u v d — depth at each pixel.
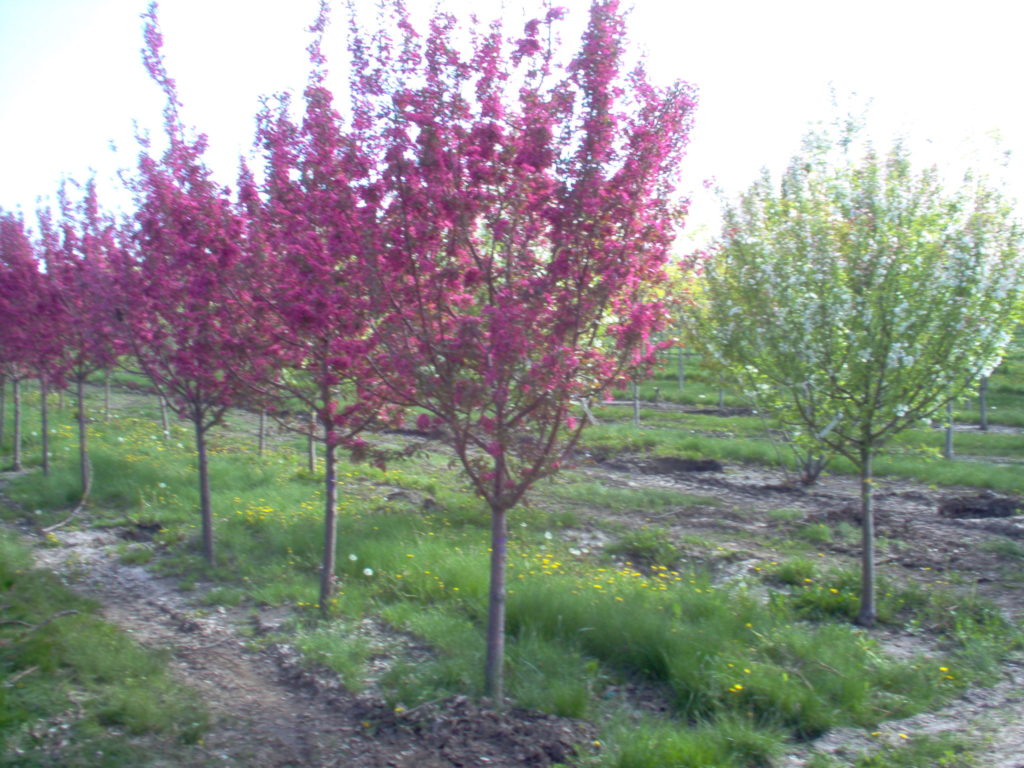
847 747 5.39
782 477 16.73
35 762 4.71
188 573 9.34
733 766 4.98
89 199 11.43
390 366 5.67
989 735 5.50
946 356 7.54
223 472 14.40
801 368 8.05
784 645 6.74
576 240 5.13
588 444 19.39
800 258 8.09
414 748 5.20
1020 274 7.48
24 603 7.52
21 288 12.70
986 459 19.28
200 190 8.02
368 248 5.47
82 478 12.98
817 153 8.23
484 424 5.31
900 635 7.78
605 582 8.29
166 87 8.51
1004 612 8.23
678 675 6.17
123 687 5.91
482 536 10.62
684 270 5.96
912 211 7.70
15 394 15.77
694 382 34.56
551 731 5.35
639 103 5.36
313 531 10.19
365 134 5.79
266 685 6.38
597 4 5.19
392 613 7.73
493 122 5.26
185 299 8.26
